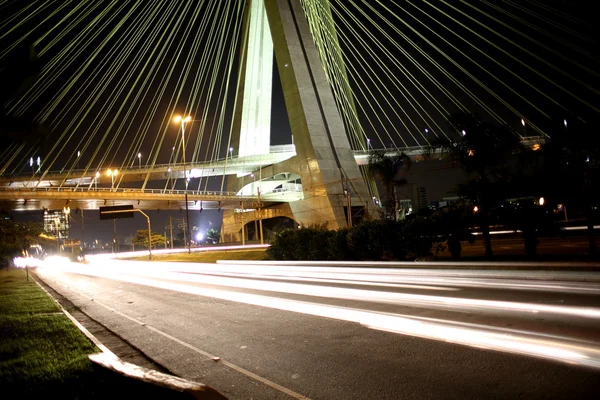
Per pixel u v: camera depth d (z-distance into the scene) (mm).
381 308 10594
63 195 69875
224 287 18172
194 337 9117
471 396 5113
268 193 101000
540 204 20109
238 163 108938
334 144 73938
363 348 7316
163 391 4566
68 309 15211
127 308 14203
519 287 12203
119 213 53906
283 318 10367
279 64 78250
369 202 73000
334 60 88125
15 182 89688
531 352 6383
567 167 19062
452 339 7387
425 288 13438
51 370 6824
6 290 22344
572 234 32312
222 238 121312
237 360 7227
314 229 30844
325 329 8898
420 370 6066
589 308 8789
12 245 34125
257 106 112625
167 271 33719
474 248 31484
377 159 41844
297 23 78438
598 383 5145
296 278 19891
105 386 5707
